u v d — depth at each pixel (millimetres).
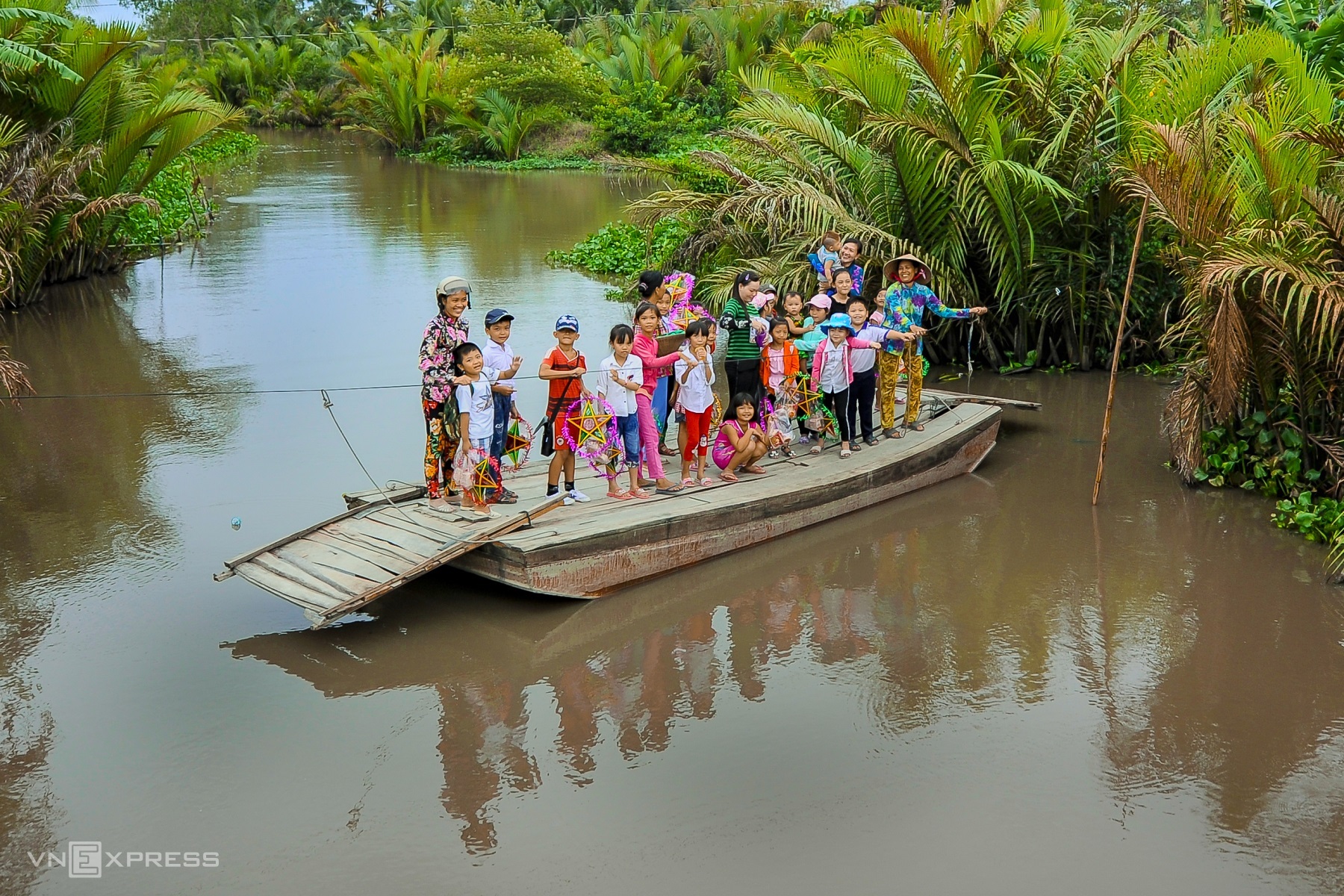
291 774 5191
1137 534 7996
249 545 7824
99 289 17750
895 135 11562
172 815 4887
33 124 17375
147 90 19266
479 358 6871
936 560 7613
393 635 6562
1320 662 6164
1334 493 8133
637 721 5656
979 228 11883
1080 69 12414
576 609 6891
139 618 6742
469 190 32656
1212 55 10758
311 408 11250
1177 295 12133
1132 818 4840
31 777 5141
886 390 9125
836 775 5164
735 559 7637
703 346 7621
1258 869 4508
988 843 4672
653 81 42281
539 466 8383
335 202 29281
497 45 43562
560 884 4434
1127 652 6312
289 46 67875
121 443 10172
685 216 15836
